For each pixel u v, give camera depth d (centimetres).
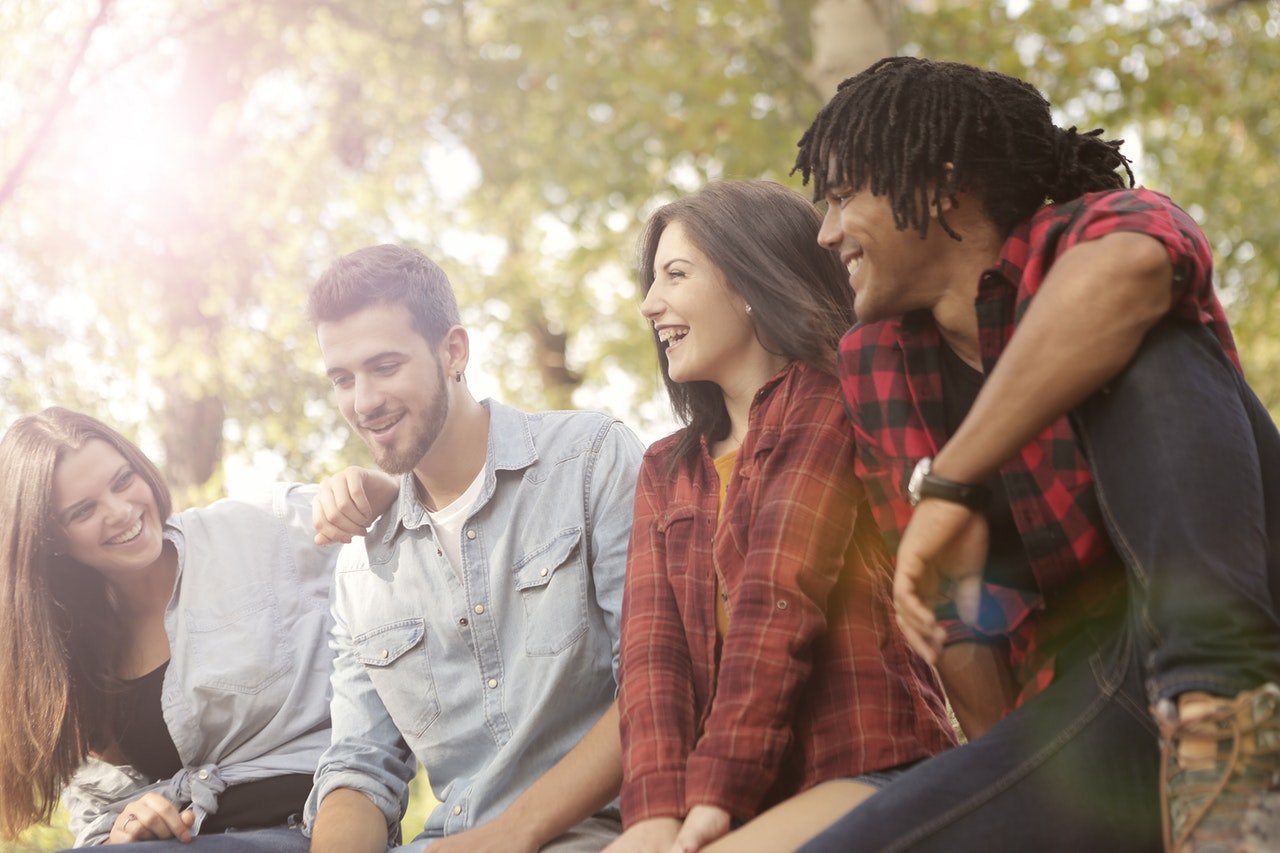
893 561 207
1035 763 158
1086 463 167
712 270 223
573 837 231
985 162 174
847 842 159
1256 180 922
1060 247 161
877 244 178
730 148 818
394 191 908
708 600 211
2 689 274
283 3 811
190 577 281
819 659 200
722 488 219
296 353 761
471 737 248
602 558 245
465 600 249
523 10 852
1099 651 164
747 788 188
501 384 1188
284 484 301
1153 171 907
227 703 274
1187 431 150
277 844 258
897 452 188
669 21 845
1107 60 791
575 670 243
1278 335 931
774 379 217
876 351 192
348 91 904
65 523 274
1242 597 143
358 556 262
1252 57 850
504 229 1034
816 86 675
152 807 254
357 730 258
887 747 193
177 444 745
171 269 745
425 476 256
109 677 281
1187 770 144
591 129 891
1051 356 154
